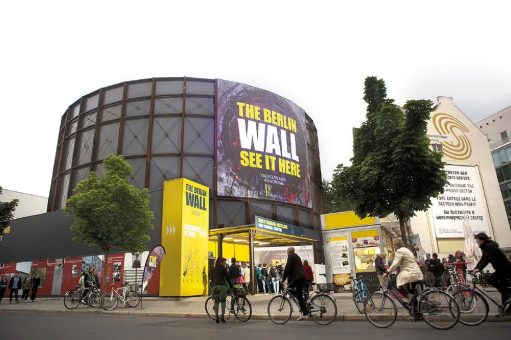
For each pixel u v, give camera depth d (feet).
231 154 106.93
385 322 28.25
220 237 81.00
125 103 112.47
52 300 77.41
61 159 122.42
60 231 95.55
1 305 66.03
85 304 57.47
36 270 91.56
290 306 32.86
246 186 106.22
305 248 82.79
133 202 62.23
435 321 26.30
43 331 28.86
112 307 51.55
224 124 108.88
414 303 28.43
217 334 26.48
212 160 106.22
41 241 98.12
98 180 65.21
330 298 31.89
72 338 25.04
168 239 70.59
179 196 72.13
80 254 88.79
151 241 72.84
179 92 112.16
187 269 68.85
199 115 109.50
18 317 42.63
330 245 88.69
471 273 28.12
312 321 33.22
